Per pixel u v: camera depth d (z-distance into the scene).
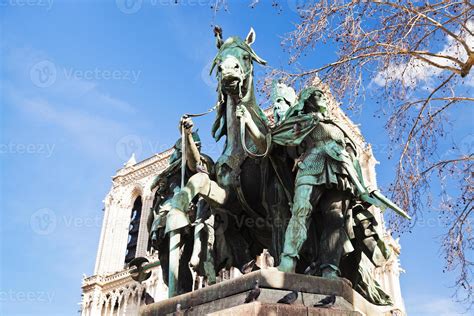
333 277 6.64
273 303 5.71
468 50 12.38
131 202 71.12
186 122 8.38
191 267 7.74
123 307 59.00
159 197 9.05
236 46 8.63
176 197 7.79
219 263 8.26
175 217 7.66
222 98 8.80
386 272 40.78
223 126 8.88
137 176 72.38
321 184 7.10
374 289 8.06
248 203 8.25
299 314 5.67
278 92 10.05
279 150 7.90
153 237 8.46
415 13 12.85
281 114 9.66
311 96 7.86
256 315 5.56
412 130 14.20
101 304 61.28
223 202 8.10
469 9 12.79
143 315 6.89
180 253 8.35
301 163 7.30
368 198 7.41
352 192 7.22
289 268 6.53
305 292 6.18
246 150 7.66
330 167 7.16
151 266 8.71
